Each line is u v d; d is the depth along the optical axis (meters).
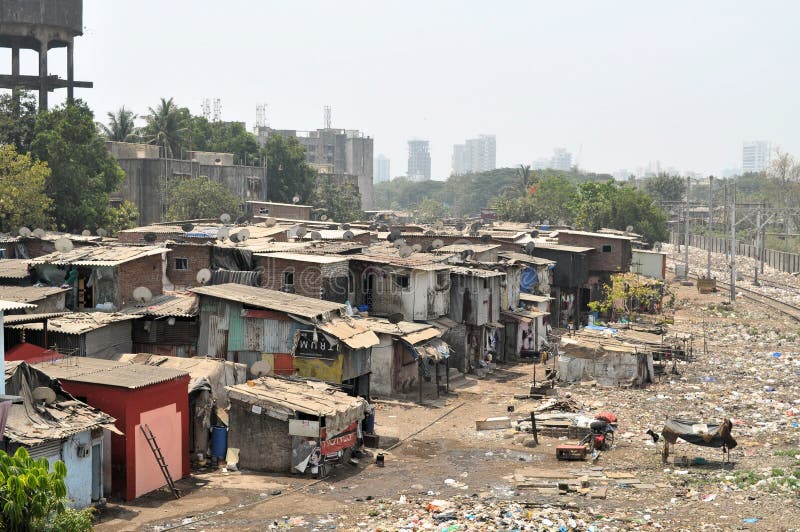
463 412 41.34
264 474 30.78
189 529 24.53
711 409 40.16
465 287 50.78
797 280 108.88
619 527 23.97
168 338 39.19
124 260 41.03
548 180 160.75
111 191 82.94
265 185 119.00
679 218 155.00
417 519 25.00
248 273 46.09
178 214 93.06
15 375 25.22
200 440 31.72
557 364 50.06
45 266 41.59
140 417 27.75
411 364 46.03
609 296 69.12
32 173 68.31
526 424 37.81
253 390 31.72
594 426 34.06
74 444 25.23
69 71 88.44
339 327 38.56
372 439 34.97
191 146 125.69
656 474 30.17
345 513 26.11
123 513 26.02
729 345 59.06
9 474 18.67
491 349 53.75
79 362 30.81
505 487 28.98
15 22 84.38
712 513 24.97
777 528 23.42
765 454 32.16
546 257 69.88
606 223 121.62
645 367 46.91
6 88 86.38
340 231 70.31
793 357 53.72
